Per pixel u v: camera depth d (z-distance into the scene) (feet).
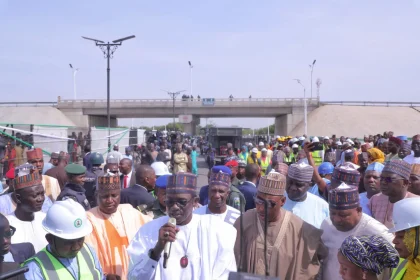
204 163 97.96
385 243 8.22
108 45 68.69
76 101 203.62
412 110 203.41
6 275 7.49
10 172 26.20
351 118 190.39
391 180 14.56
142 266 10.01
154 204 18.34
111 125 235.20
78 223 10.16
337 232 12.51
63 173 25.09
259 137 111.75
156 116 208.74
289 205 15.37
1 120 196.24
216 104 190.19
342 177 16.14
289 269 11.80
